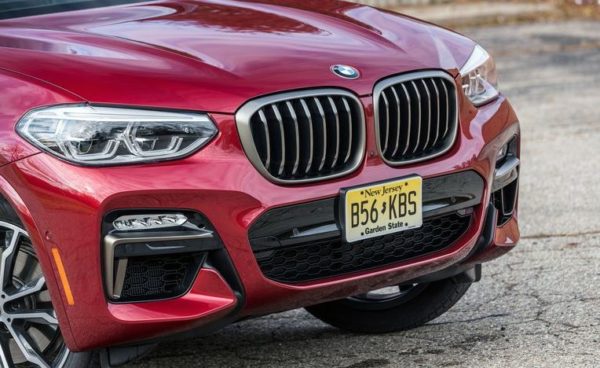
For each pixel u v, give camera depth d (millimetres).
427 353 6102
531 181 10430
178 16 6266
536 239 8500
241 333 6699
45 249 5066
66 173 4961
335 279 5387
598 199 9664
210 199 5020
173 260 5117
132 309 5047
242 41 5707
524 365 5797
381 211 5426
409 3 25781
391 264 5570
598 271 7547
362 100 5406
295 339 6523
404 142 5574
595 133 12430
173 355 6297
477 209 5836
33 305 5379
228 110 5113
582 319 6527
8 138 5086
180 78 5203
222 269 5125
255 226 5125
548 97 14789
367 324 6512
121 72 5203
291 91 5250
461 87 5855
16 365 5594
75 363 5281
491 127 5926
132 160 4973
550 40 20359
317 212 5262
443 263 5723
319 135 5285
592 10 24219
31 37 5828
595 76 16297
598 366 5719
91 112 5004
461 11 24656
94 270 4973
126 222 4969
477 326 6516
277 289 5234
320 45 5742
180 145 5035
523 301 6961
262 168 5141
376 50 5785
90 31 5922
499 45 20078
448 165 5652
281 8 6512
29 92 5141
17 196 5078
